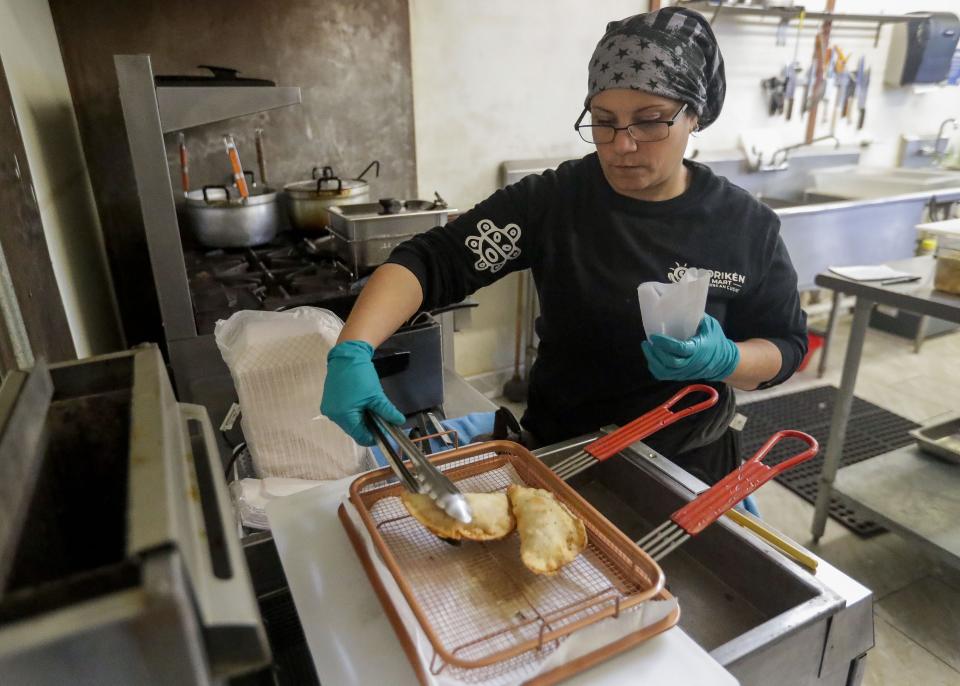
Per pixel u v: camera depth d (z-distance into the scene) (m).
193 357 1.55
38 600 0.29
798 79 3.37
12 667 0.28
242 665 0.36
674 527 0.68
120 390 0.51
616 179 1.07
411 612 0.54
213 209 1.83
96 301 1.81
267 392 0.91
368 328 0.93
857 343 1.88
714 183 1.14
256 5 2.03
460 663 0.48
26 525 0.39
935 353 3.46
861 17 3.12
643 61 0.94
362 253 1.64
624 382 1.17
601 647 0.54
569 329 1.17
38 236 1.13
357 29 2.21
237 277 1.70
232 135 2.12
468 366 3.00
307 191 1.94
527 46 2.58
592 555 0.64
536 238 1.18
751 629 0.68
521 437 1.04
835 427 1.95
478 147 2.62
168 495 0.35
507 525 0.64
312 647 0.57
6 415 0.43
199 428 0.55
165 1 1.91
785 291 1.16
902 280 1.90
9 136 1.03
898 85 3.63
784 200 3.41
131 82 1.37
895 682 1.58
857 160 3.69
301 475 0.96
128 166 1.98
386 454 0.71
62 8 1.80
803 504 2.26
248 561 0.75
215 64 2.03
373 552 0.62
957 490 1.94
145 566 0.30
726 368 0.95
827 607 0.65
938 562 1.98
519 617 0.56
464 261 1.13
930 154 4.00
